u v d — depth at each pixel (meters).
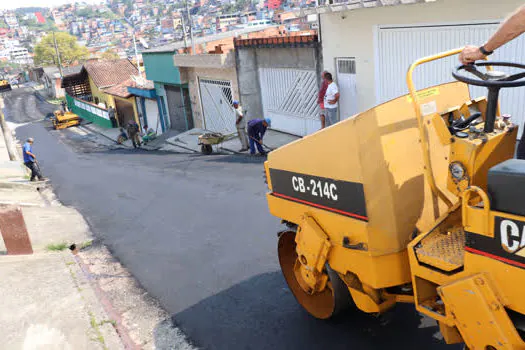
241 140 15.46
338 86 13.38
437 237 3.30
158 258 7.20
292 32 18.56
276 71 16.11
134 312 5.62
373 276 3.53
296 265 4.98
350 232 3.65
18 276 6.55
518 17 2.53
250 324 4.99
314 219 4.10
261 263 6.42
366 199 3.44
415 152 3.47
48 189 14.80
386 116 3.37
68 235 8.82
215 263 6.66
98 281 6.61
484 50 2.79
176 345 4.84
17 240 7.48
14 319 5.41
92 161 21.59
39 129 45.56
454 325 3.05
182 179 12.66
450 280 2.98
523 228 2.47
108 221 9.60
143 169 15.84
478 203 2.80
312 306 4.94
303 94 15.09
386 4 10.18
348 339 4.43
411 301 3.71
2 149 24.33
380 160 3.37
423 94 3.51
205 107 22.39
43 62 112.44
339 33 12.59
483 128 3.06
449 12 9.54
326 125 13.45
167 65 24.17
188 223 8.66
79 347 4.77
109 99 42.81
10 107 73.06
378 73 11.71
